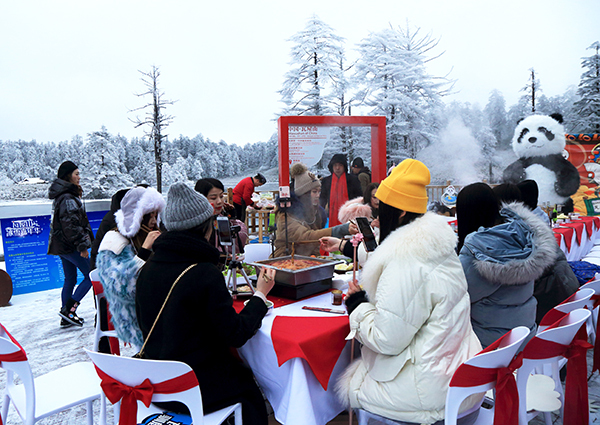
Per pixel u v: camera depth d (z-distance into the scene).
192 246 1.43
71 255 3.86
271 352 1.53
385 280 1.36
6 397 1.70
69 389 1.73
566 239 4.13
